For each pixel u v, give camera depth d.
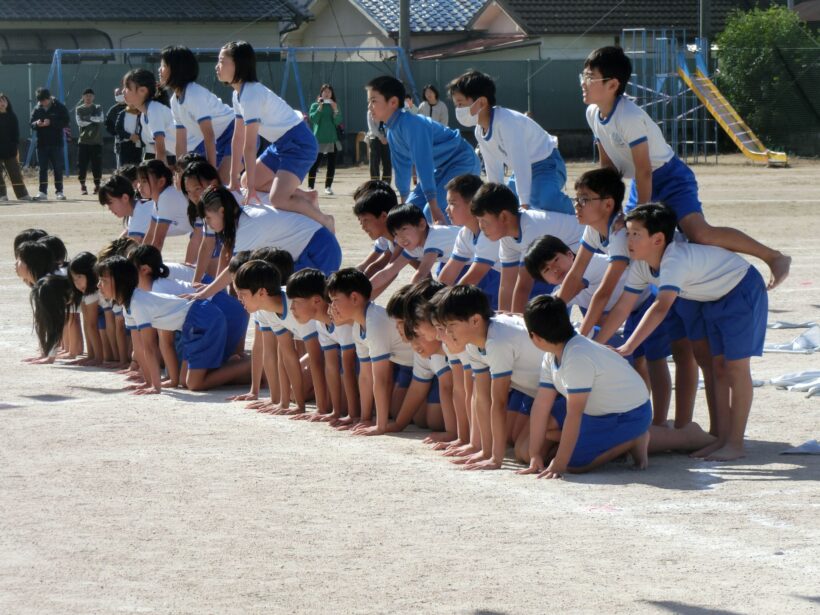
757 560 5.43
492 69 40.81
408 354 8.33
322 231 10.78
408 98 30.17
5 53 40.12
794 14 40.50
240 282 8.60
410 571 5.29
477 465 7.23
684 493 6.62
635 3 44.81
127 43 41.44
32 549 5.65
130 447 7.72
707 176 32.97
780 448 7.71
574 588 5.07
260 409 9.05
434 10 47.28
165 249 19.22
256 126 10.76
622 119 7.76
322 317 8.44
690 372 7.93
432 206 11.52
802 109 39.78
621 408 7.12
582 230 8.65
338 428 8.43
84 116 28.89
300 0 49.22
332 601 4.93
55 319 10.91
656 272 7.43
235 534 5.86
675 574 5.25
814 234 20.16
